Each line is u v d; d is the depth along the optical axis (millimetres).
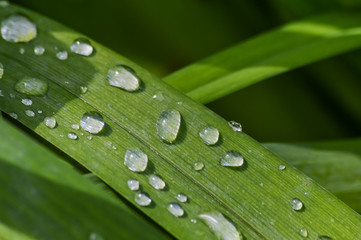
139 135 151
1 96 152
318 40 175
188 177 150
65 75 154
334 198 151
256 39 175
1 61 154
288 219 149
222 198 149
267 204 150
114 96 153
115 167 149
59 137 150
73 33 157
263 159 152
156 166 150
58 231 139
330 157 171
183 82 165
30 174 140
